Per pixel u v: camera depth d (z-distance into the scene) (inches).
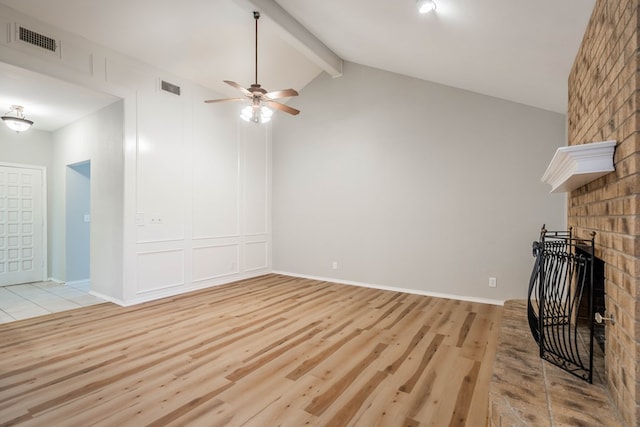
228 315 143.9
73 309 153.0
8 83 143.6
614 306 59.9
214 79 191.2
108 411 74.8
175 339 116.9
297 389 84.3
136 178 162.7
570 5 74.1
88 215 224.2
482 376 91.0
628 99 52.9
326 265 215.0
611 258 61.9
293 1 135.3
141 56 160.9
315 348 109.3
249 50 175.6
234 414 74.0
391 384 86.8
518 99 151.3
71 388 84.5
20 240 212.4
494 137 160.6
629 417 51.1
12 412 74.3
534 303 124.0
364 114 198.2
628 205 52.9
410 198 183.0
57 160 218.2
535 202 152.2
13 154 208.7
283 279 219.6
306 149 223.1
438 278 175.0
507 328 97.9
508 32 95.0
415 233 181.5
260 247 233.8
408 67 167.0
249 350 107.7
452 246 171.2
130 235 160.2
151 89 168.9
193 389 84.2
